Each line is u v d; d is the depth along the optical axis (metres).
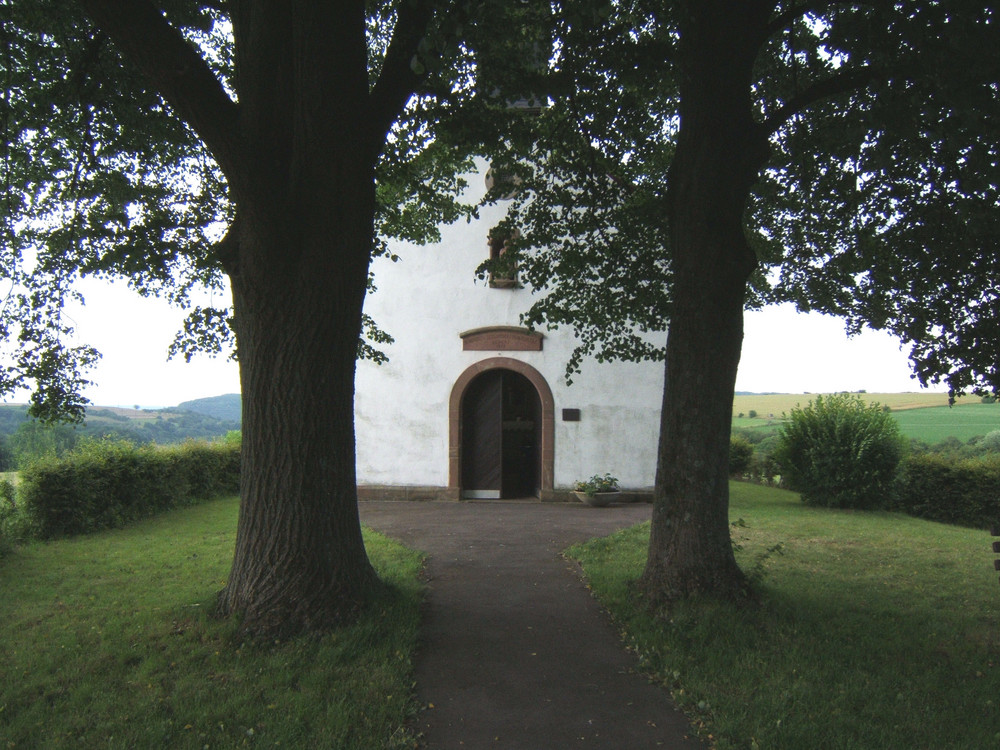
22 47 7.18
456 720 3.99
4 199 7.70
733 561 5.97
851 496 13.30
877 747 3.61
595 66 7.56
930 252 6.74
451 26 4.66
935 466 13.34
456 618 5.85
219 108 4.67
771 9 6.08
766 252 9.11
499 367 14.27
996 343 6.47
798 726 3.79
